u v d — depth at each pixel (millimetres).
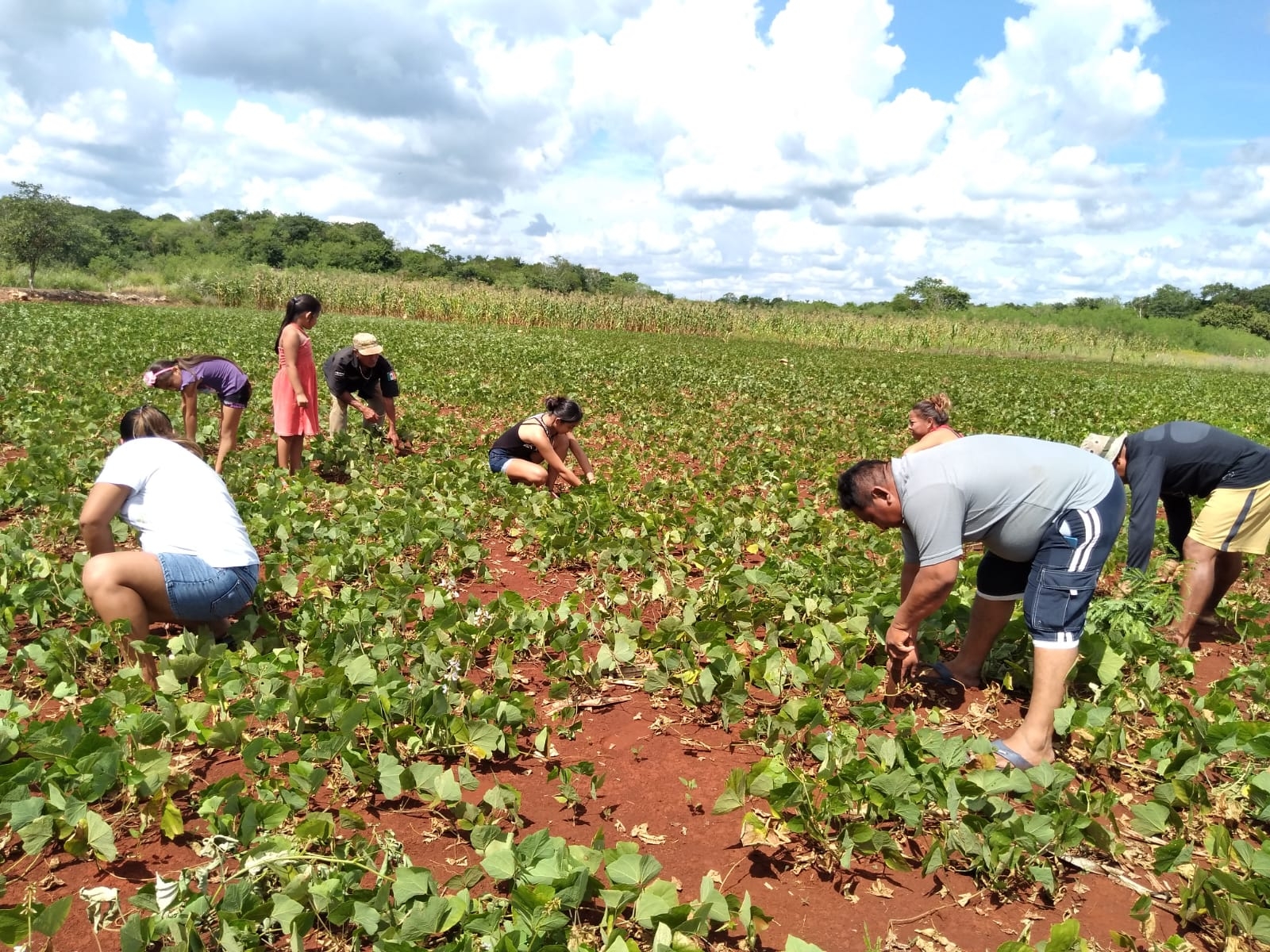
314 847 2652
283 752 3275
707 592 4883
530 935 2277
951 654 4531
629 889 2436
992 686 4062
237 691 3471
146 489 3883
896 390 17469
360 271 78375
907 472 3430
